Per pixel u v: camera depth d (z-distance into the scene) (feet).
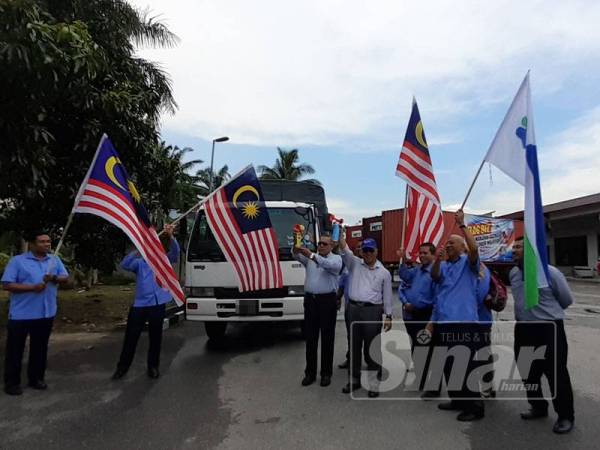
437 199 18.72
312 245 26.11
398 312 39.01
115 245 36.76
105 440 13.85
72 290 59.67
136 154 31.24
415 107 19.04
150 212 34.78
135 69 33.71
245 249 21.42
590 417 15.49
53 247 37.32
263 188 36.40
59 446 13.46
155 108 34.22
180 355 24.68
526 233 14.43
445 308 16.30
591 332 30.60
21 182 23.13
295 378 20.27
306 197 36.81
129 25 41.27
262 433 14.32
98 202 17.98
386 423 15.11
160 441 13.78
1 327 30.83
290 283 25.52
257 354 24.79
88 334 31.07
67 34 18.61
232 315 24.99
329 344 19.19
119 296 51.80
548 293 14.83
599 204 84.69
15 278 18.03
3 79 18.54
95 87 28.17
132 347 20.45
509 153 15.70
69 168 28.91
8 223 31.65
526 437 13.94
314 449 13.20
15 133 20.34
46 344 18.90
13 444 13.58
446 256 16.99
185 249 26.45
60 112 27.43
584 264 98.53
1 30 17.24
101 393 18.21
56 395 17.97
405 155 18.88
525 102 15.47
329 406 16.69
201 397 17.72
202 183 124.98
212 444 13.56
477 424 15.01
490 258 69.67
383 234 70.69
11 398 17.60
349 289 19.26
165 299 21.03
